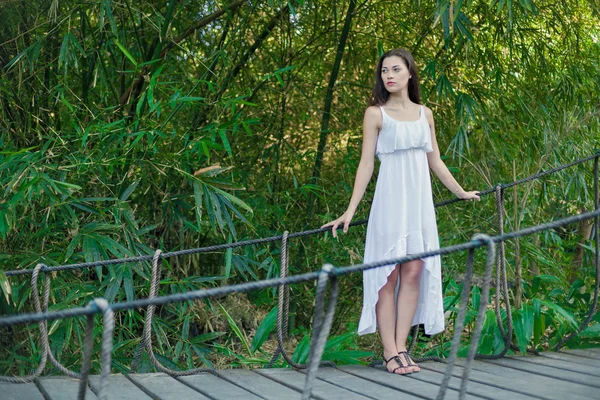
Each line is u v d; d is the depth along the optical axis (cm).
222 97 418
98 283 390
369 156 297
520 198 487
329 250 471
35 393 260
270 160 486
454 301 394
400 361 294
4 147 369
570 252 548
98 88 437
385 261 187
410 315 298
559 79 479
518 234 205
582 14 494
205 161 443
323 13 484
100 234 347
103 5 360
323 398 252
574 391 253
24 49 402
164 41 403
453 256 473
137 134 343
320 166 468
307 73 498
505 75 482
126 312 381
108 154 368
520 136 478
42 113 409
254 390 267
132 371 303
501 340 345
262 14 481
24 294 339
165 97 431
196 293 168
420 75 443
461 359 326
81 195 381
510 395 250
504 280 325
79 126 393
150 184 412
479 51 467
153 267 296
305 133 510
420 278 304
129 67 446
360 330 298
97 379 280
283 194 462
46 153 373
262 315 500
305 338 330
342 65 509
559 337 360
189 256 457
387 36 486
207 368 301
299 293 480
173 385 276
